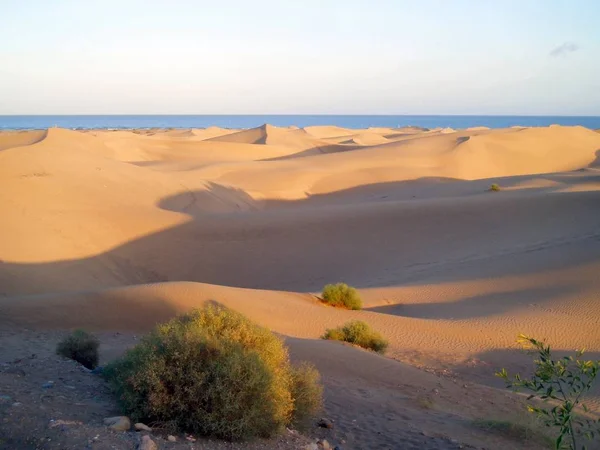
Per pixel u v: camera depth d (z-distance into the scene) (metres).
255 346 7.26
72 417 5.62
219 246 32.06
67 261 27.50
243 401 5.98
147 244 31.58
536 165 83.69
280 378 6.85
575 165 87.56
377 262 30.86
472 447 7.48
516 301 21.30
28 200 32.72
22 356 9.83
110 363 8.27
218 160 79.25
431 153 77.50
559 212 35.94
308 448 6.20
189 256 30.91
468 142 82.44
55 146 46.91
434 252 31.53
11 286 22.84
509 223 34.81
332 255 31.70
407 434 7.88
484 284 24.19
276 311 17.78
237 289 19.36
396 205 39.00
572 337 17.12
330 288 20.89
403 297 23.50
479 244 32.03
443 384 11.90
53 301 14.77
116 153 72.81
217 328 7.25
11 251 26.08
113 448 4.75
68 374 8.09
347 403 9.24
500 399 11.30
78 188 37.19
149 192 41.69
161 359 5.99
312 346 12.81
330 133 154.88
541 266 25.77
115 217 33.59
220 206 45.06
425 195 53.78
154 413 5.80
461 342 16.89
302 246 32.53
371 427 8.08
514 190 48.59
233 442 5.82
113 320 14.43
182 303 15.68
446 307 21.53
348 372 11.55
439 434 8.03
